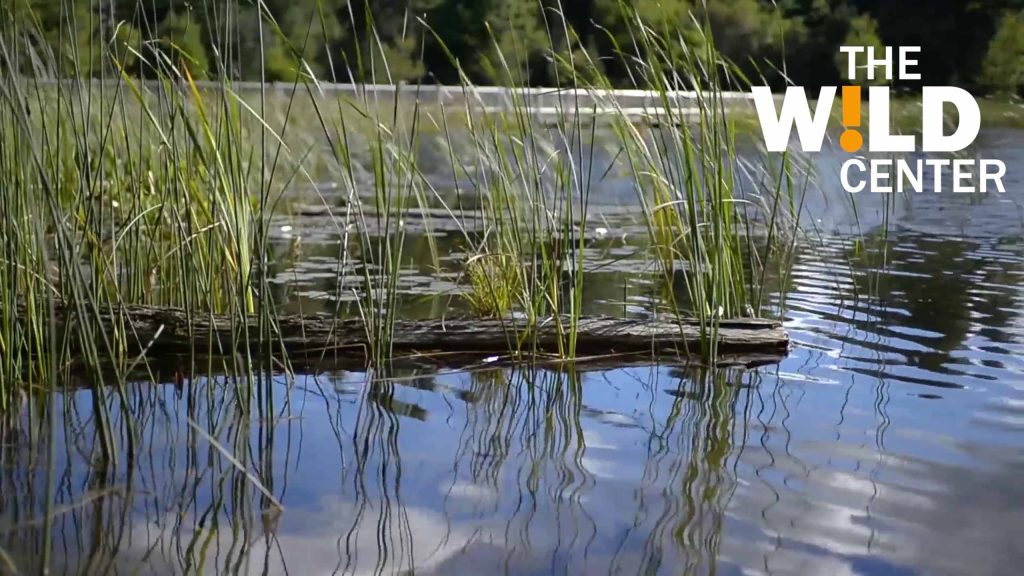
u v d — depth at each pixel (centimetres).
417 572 204
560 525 228
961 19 1875
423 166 1074
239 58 377
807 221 762
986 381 348
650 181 493
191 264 375
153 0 372
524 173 421
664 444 284
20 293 357
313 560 209
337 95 372
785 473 260
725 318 415
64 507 234
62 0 335
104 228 457
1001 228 746
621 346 407
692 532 224
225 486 251
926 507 237
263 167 337
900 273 563
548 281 418
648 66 432
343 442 288
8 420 300
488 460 271
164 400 329
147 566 204
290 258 608
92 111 457
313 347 394
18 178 317
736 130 511
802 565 207
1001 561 209
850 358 384
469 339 404
